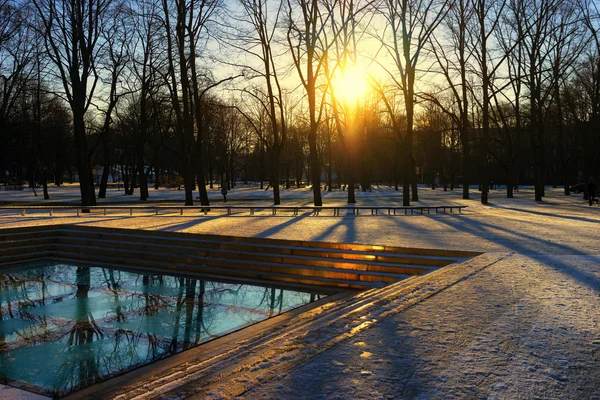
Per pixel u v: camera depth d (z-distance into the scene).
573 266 8.01
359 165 56.00
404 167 25.58
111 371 5.90
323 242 11.62
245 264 11.80
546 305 5.47
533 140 33.41
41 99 44.28
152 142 53.28
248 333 7.32
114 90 30.97
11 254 14.01
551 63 33.25
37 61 30.38
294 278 10.92
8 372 5.89
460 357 3.88
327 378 3.52
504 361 3.78
